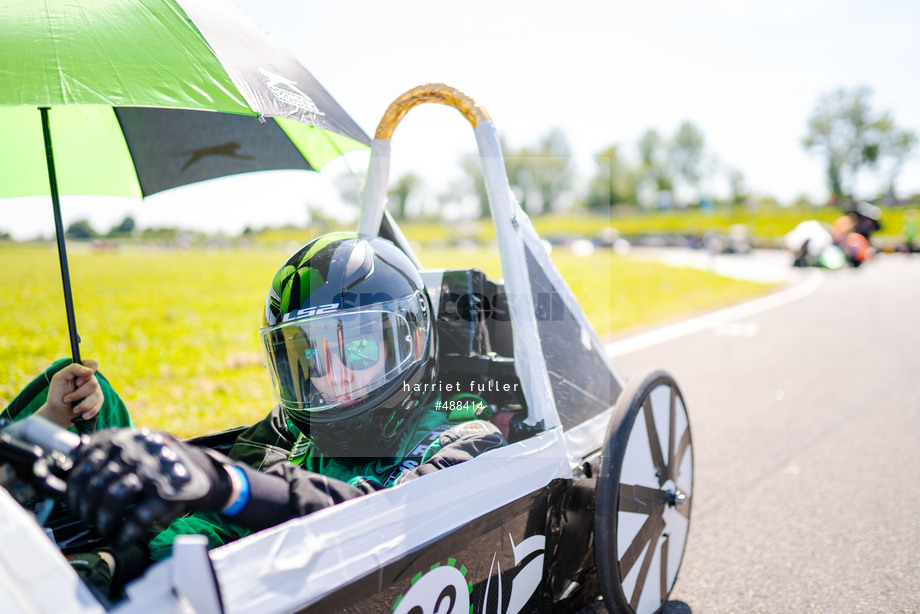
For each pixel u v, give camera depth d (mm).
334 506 1195
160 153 2482
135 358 6344
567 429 2064
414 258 2443
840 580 2729
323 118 1850
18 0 1515
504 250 1829
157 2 1648
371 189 2051
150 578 929
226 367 6180
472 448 1583
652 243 54000
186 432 4105
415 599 1309
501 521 1531
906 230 37156
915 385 6121
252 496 1106
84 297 12781
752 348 8164
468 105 1832
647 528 2113
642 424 2055
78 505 899
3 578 858
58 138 2346
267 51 1884
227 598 980
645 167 95688
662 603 2318
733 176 94875
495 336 2133
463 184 6273
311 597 1082
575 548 1896
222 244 55562
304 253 1631
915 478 3883
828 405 5516
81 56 1438
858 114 82812
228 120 2467
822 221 66188
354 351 1477
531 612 1767
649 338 8953
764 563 2881
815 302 13609
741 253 40281
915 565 2850
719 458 4285
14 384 5125
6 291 13430
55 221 2033
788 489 3744
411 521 1297
